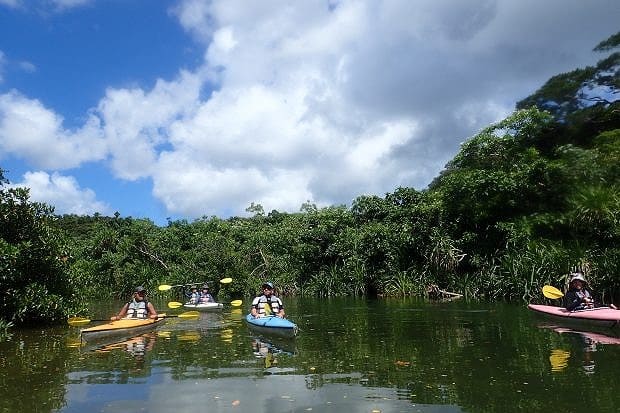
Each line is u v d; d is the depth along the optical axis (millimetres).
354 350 8984
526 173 20266
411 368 7352
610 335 9984
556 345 8922
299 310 17406
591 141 27781
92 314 17641
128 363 8078
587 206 16641
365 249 25141
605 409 5215
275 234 31531
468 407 5418
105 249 32094
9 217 12781
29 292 12555
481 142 23500
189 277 28094
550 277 16219
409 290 22766
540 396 5727
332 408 5465
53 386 6590
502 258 19750
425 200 25594
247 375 7070
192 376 7062
